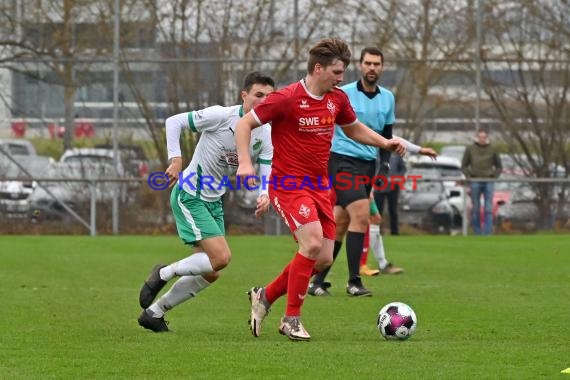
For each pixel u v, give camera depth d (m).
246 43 62.00
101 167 61.47
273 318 26.81
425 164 61.78
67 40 62.00
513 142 62.22
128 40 62.00
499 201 61.34
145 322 24.02
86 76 61.94
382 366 19.25
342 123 24.00
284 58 62.00
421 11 62.38
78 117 61.72
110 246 51.00
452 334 23.67
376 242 38.53
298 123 22.62
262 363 19.56
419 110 62.72
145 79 62.06
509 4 62.22
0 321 25.81
